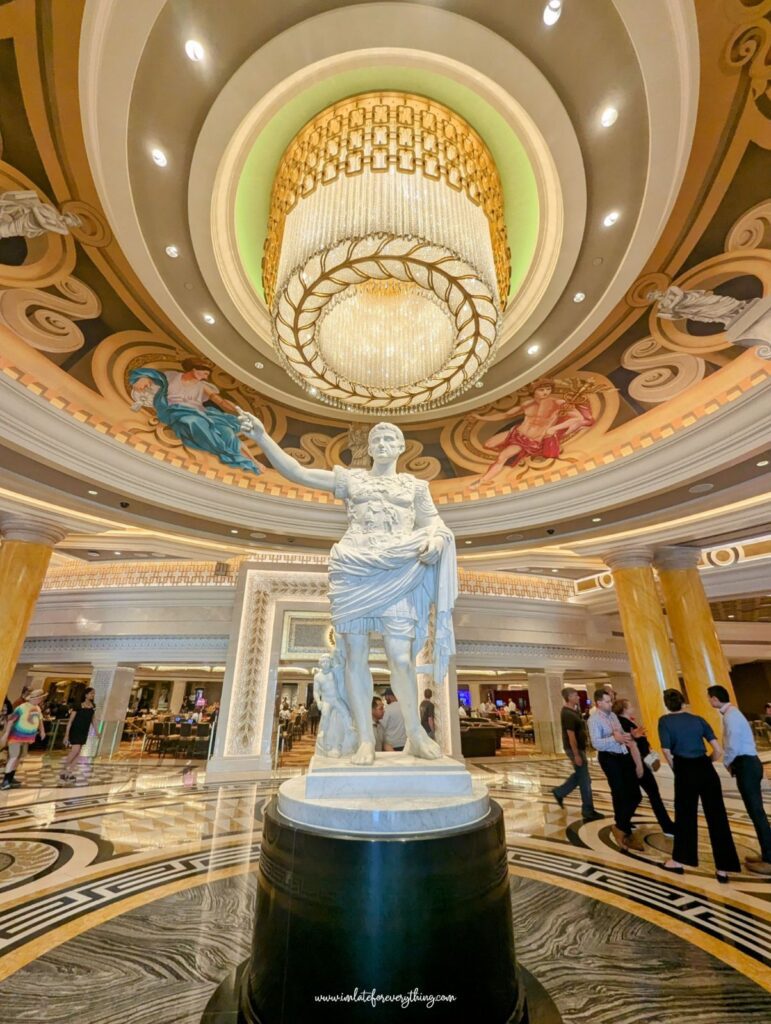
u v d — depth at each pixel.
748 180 3.93
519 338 5.84
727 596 10.27
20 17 2.97
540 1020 2.02
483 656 13.09
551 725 13.71
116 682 12.23
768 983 2.40
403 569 2.66
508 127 4.35
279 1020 1.74
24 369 6.06
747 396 5.82
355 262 3.76
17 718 8.04
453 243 3.72
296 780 2.55
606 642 14.62
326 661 2.86
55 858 4.30
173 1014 2.13
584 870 4.06
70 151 3.77
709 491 7.06
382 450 3.02
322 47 3.63
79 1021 2.10
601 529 8.70
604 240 4.58
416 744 2.58
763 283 4.75
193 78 3.52
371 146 3.99
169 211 4.35
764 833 4.11
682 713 4.21
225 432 8.00
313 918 1.80
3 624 7.24
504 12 3.34
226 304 5.34
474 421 7.69
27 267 4.77
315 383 5.06
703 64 3.23
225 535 9.33
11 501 7.40
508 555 10.84
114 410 7.07
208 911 3.22
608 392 6.80
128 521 8.38
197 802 6.78
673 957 2.65
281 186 4.53
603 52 3.37
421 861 1.82
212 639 11.95
